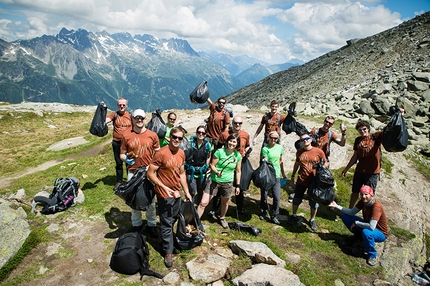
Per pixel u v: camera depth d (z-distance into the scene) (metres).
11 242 6.24
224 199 7.68
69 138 26.73
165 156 6.01
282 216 9.13
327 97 36.00
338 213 9.82
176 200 6.23
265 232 8.01
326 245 7.70
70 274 5.86
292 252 7.11
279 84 79.75
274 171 8.18
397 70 43.69
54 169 15.12
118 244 6.06
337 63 66.19
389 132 7.94
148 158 7.54
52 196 8.46
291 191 11.20
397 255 7.41
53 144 24.28
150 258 6.43
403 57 49.81
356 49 69.31
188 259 6.39
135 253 5.87
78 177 12.48
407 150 17.83
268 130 10.48
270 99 65.75
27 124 33.91
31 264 6.12
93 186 10.87
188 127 22.14
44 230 7.25
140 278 5.79
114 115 9.77
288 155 15.04
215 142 9.85
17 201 9.05
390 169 14.44
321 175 7.61
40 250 6.58
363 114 23.73
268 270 5.77
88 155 19.81
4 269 5.79
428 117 22.62
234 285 5.70
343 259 7.14
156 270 6.07
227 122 10.01
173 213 6.21
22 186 11.97
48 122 36.25
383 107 22.88
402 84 28.69
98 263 6.23
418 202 12.36
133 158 7.45
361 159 8.76
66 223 7.82
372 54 58.66
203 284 5.67
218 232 7.76
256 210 9.56
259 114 25.02
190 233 6.64
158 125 9.34
